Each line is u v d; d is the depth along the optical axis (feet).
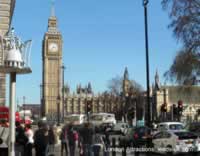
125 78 451.12
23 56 38.68
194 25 157.17
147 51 92.22
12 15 113.80
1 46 38.73
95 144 76.18
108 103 555.69
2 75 81.82
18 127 65.00
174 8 159.12
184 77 156.97
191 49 156.56
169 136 98.17
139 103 418.31
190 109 433.48
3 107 81.56
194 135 97.04
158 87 568.00
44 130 66.13
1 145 55.16
